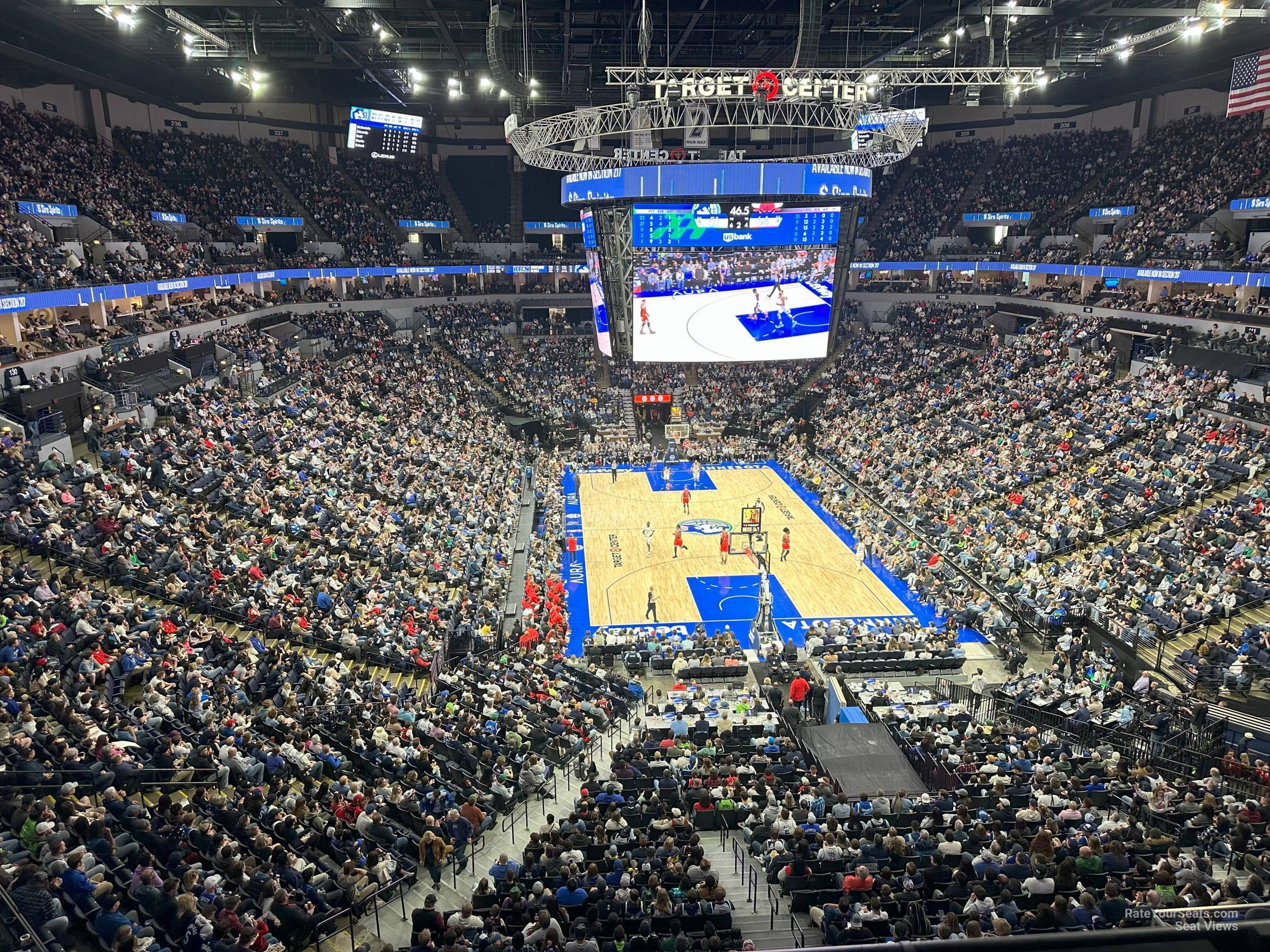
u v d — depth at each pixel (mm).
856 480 49156
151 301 48031
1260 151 49812
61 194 43125
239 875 13820
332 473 37656
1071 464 41094
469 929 13359
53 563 23188
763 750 22016
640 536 43906
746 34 45469
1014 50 48812
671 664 29359
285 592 26516
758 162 46156
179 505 29781
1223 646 25453
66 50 44812
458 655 28656
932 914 13922
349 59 49156
